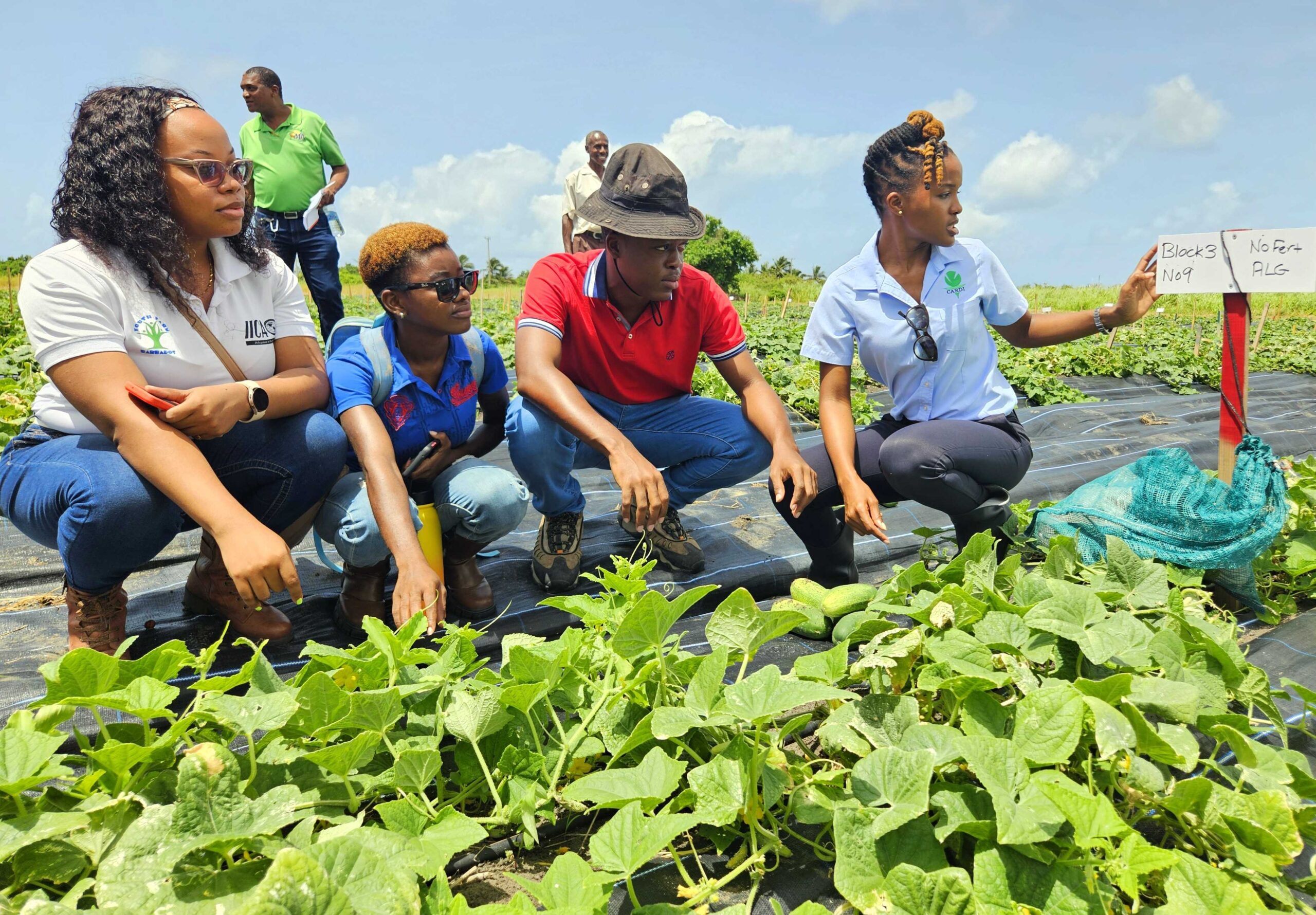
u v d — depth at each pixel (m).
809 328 3.10
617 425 3.26
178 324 2.32
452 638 2.03
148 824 1.31
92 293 2.14
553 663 1.80
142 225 2.17
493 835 1.72
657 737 1.59
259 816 1.35
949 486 2.84
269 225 6.90
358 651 1.99
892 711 1.75
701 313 3.12
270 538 1.97
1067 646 2.02
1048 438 6.48
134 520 2.18
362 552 2.60
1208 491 2.73
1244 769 1.69
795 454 2.86
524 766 1.73
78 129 2.18
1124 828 1.36
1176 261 2.79
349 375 2.66
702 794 1.55
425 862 1.36
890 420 3.17
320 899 1.13
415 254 2.60
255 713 1.57
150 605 2.81
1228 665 1.98
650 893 1.59
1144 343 14.51
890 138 2.80
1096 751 1.80
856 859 1.43
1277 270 2.59
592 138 6.71
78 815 1.35
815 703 2.15
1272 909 1.46
